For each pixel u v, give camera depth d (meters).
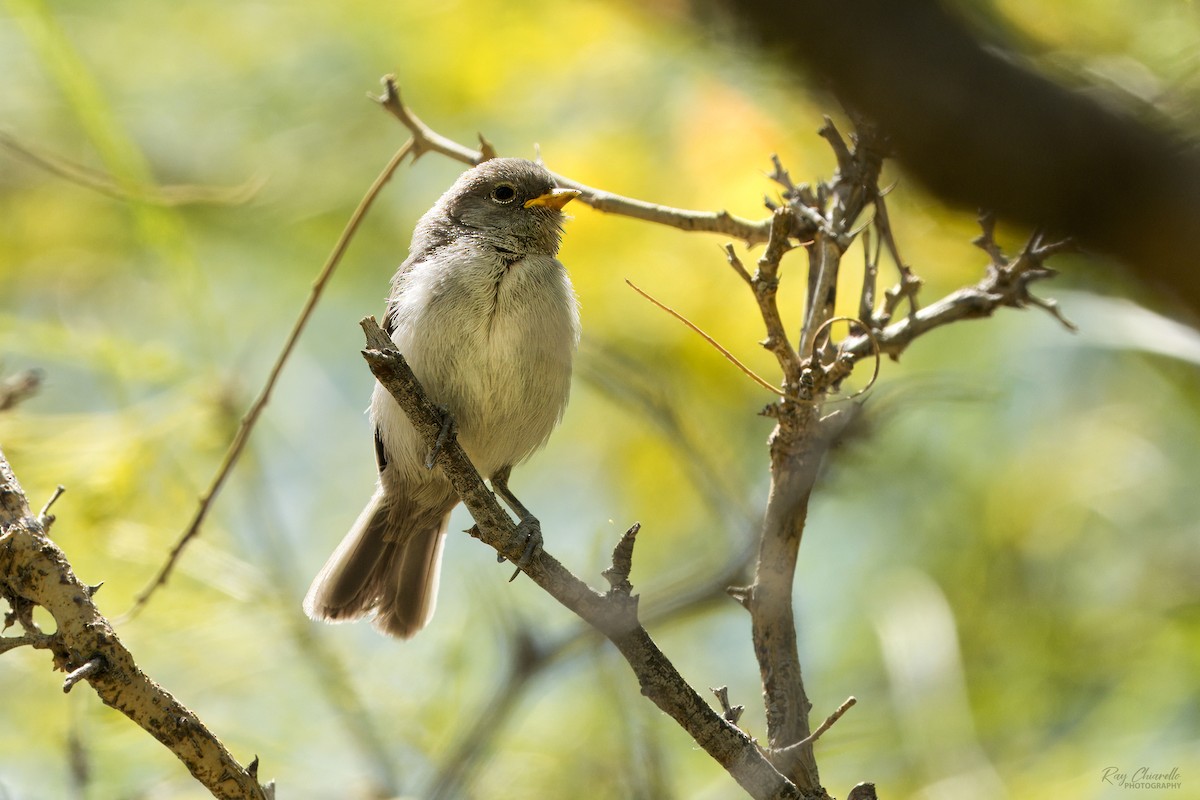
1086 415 12.17
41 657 9.83
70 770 8.78
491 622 9.74
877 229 6.72
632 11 4.32
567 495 12.80
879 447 10.42
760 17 2.18
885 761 10.63
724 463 10.77
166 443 11.19
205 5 13.68
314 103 13.57
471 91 12.39
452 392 8.12
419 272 8.41
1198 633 10.66
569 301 8.42
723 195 10.67
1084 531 11.90
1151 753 10.08
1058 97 2.10
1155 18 6.61
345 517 12.88
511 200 8.75
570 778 9.26
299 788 10.12
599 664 7.33
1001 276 6.87
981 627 11.70
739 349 11.16
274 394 13.18
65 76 10.27
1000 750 10.58
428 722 10.24
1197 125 2.26
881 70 2.11
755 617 5.95
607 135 11.60
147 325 13.54
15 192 13.59
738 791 9.43
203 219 13.38
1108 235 2.12
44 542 5.06
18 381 9.03
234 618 10.78
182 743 5.02
